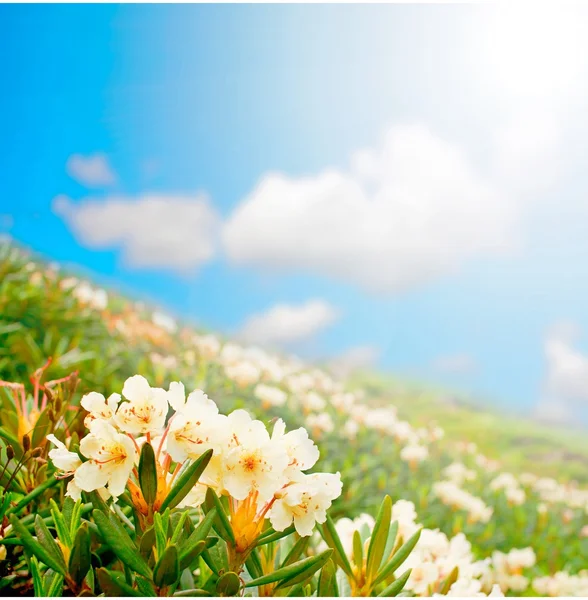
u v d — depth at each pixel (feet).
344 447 5.21
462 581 1.58
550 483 6.19
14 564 1.56
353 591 1.39
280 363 6.59
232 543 1.18
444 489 4.33
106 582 1.12
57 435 1.71
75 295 5.29
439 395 16.57
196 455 1.18
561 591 3.51
